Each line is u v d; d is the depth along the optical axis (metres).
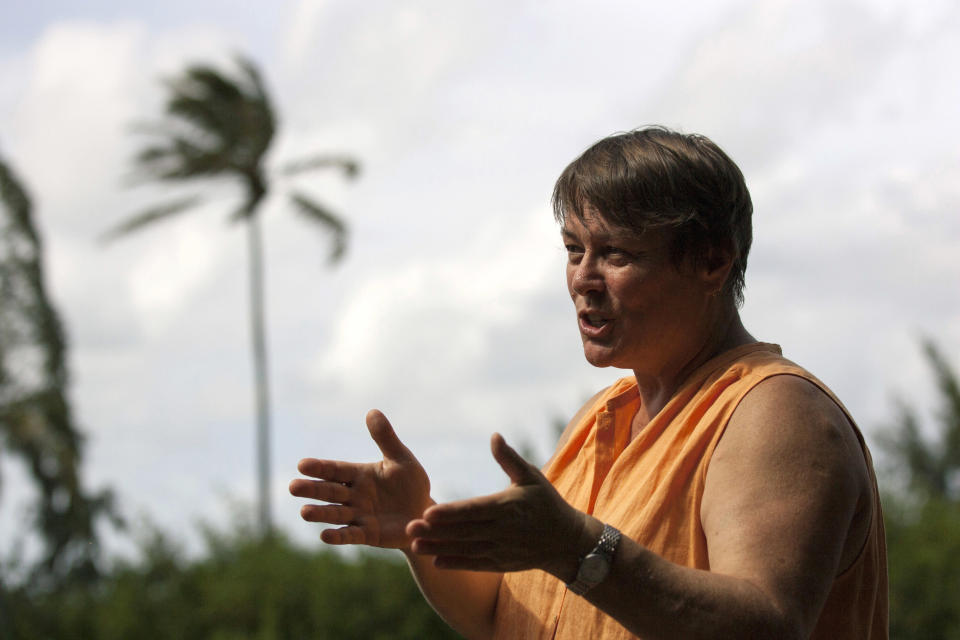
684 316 2.02
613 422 2.19
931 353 21.14
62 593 14.70
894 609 11.98
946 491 20.56
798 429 1.84
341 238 28.25
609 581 1.69
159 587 13.76
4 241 21.14
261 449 29.22
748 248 2.11
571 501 2.17
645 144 2.01
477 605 2.22
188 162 27.55
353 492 2.05
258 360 29.48
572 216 2.04
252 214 28.38
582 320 2.08
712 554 1.81
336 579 12.96
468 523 1.65
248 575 13.32
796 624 1.70
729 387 1.96
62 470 21.11
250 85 28.17
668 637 1.69
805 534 1.76
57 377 21.59
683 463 1.92
